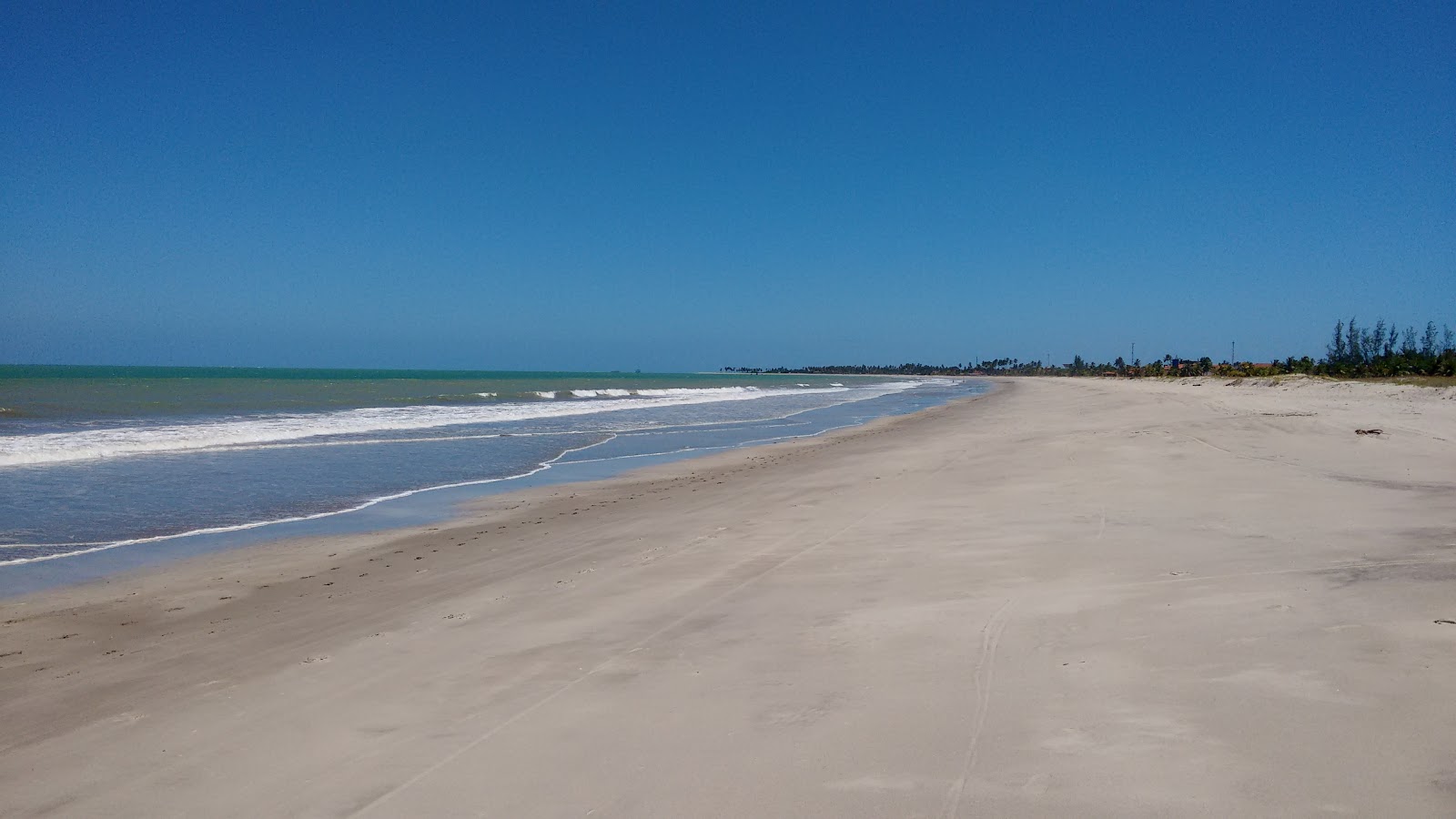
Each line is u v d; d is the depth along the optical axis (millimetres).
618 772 3512
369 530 11070
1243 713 3590
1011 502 10117
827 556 7723
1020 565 6836
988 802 3031
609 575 7531
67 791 3766
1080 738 3494
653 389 73000
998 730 3641
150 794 3668
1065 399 44250
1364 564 6098
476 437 24312
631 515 11586
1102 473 12070
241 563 9125
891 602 5934
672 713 4125
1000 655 4629
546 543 9734
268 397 42562
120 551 9742
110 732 4480
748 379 176875
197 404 35156
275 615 7023
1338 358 87625
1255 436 15781
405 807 3342
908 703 4016
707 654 5023
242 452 19172
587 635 5609
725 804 3166
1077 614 5312
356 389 55469
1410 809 2766
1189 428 17250
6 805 3648
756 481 14648
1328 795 2889
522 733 3990
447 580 8039
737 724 3918
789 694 4262
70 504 12578
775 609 5984
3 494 13266
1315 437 15562
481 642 5633
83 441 19297
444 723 4195
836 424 32062
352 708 4531
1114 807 2924
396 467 17531
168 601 7633
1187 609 5234
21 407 30562
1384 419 19938
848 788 3223
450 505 13062
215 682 5238
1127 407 30906
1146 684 4020
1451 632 4387
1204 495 9922
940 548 7746
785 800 3168
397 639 5883
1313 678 3908
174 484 14578
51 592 7938
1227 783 3027
